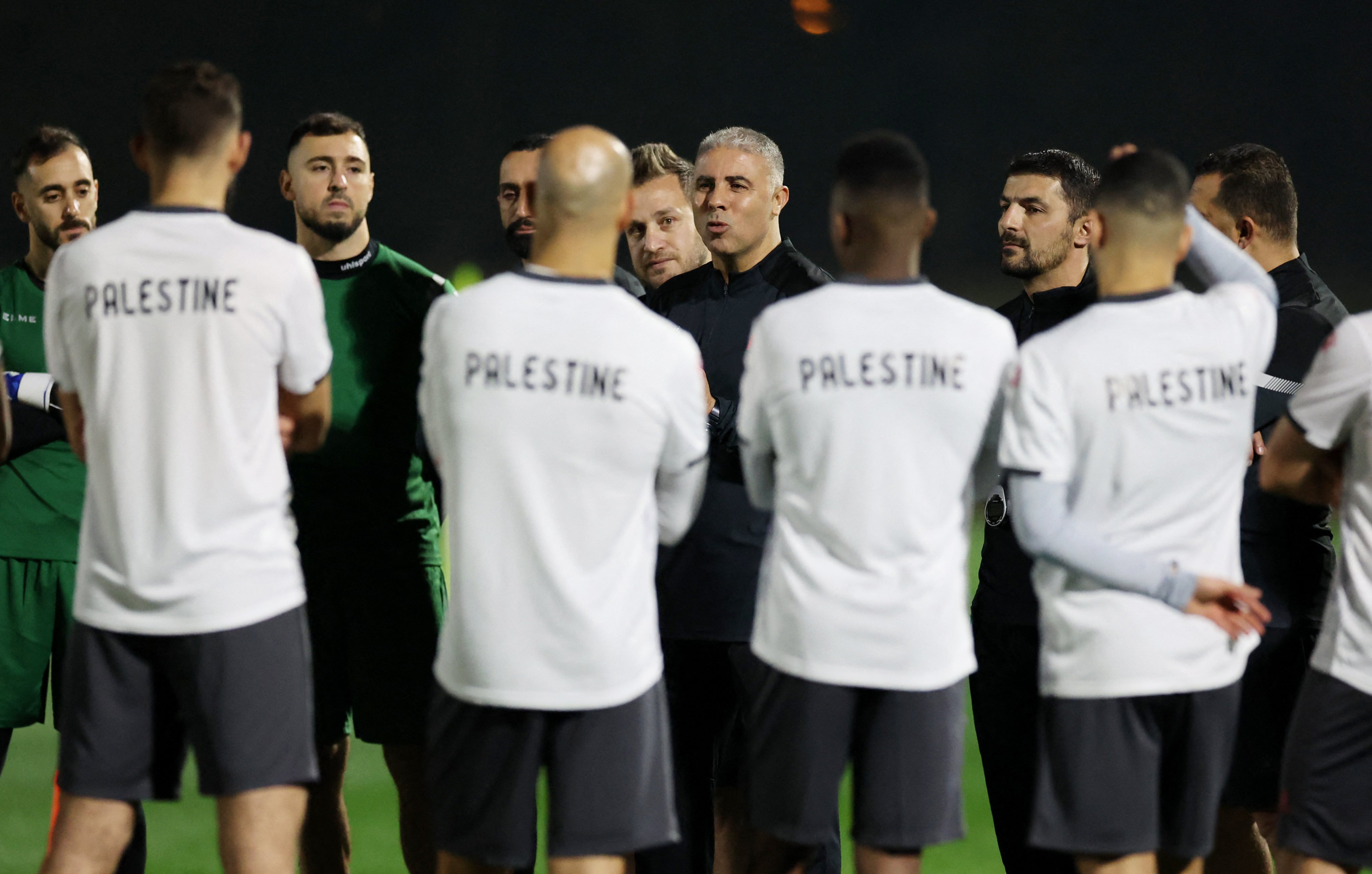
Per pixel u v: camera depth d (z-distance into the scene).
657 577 12.10
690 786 12.00
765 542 11.87
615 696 9.15
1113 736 9.16
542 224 9.20
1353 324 9.51
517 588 8.98
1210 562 9.17
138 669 9.37
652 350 9.10
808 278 12.31
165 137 9.27
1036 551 9.00
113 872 9.52
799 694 9.23
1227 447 9.13
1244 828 11.66
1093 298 12.03
